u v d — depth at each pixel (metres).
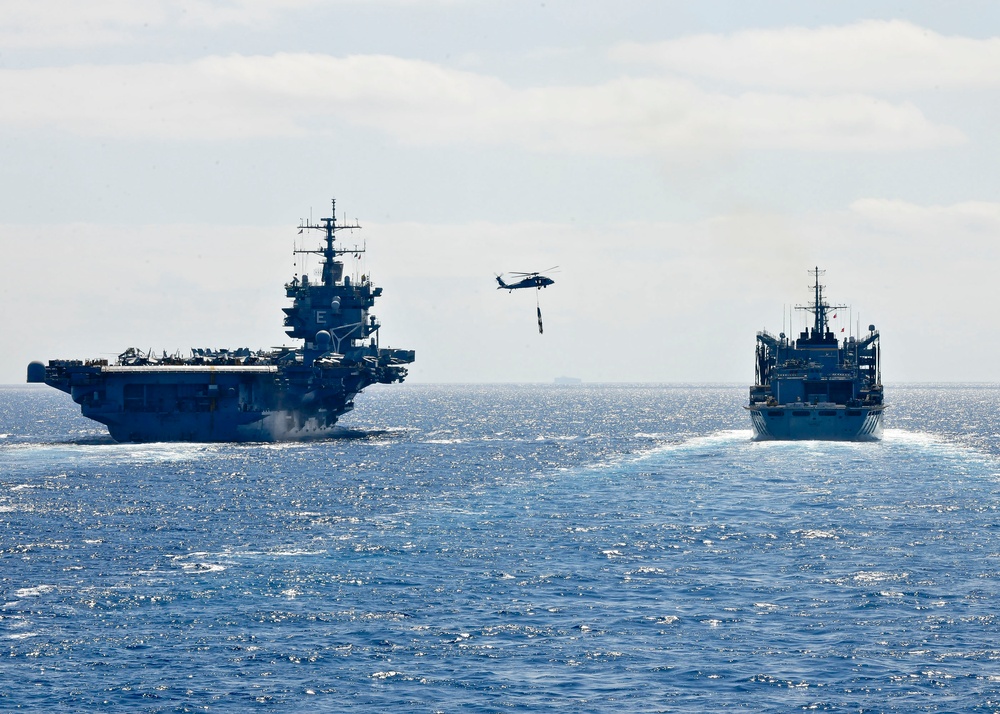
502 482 187.25
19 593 103.62
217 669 82.44
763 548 122.88
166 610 97.62
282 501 162.88
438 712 74.56
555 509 153.50
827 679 79.75
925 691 77.38
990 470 198.12
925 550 120.94
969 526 135.50
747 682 79.31
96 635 90.31
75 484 180.62
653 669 81.94
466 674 81.25
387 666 83.00
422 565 115.12
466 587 105.56
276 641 88.81
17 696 77.25
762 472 195.75
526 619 94.56
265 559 118.62
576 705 75.50
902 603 98.25
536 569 113.00
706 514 146.88
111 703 76.19
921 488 171.12
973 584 104.81
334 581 108.00
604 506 155.88
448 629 91.88
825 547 122.94
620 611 96.88
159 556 120.75
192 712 74.75
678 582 107.00
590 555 119.81
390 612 97.00
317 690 78.38
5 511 152.12
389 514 150.00
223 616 95.69
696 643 87.75
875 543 125.06
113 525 141.00
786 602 99.06
